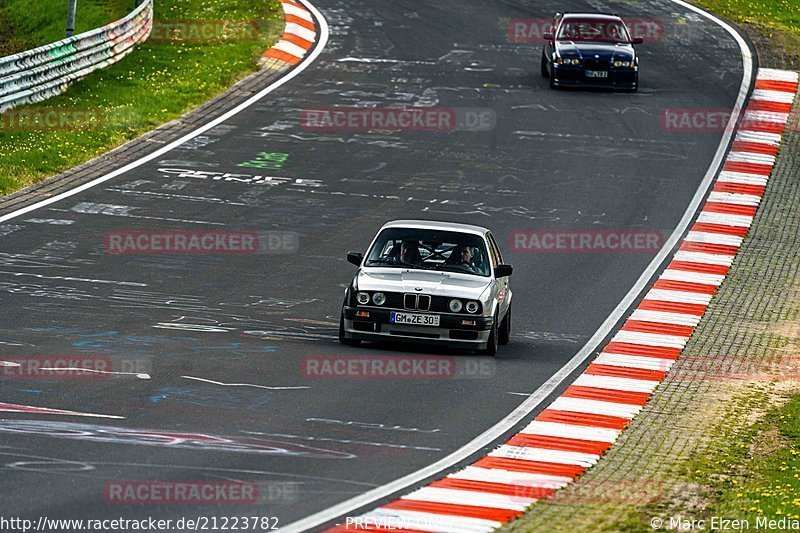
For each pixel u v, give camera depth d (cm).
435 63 12875
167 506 3541
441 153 10250
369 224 8512
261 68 12394
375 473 4019
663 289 7512
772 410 5231
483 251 6109
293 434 4409
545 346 6212
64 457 3944
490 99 11719
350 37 13688
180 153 9938
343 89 11850
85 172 9356
